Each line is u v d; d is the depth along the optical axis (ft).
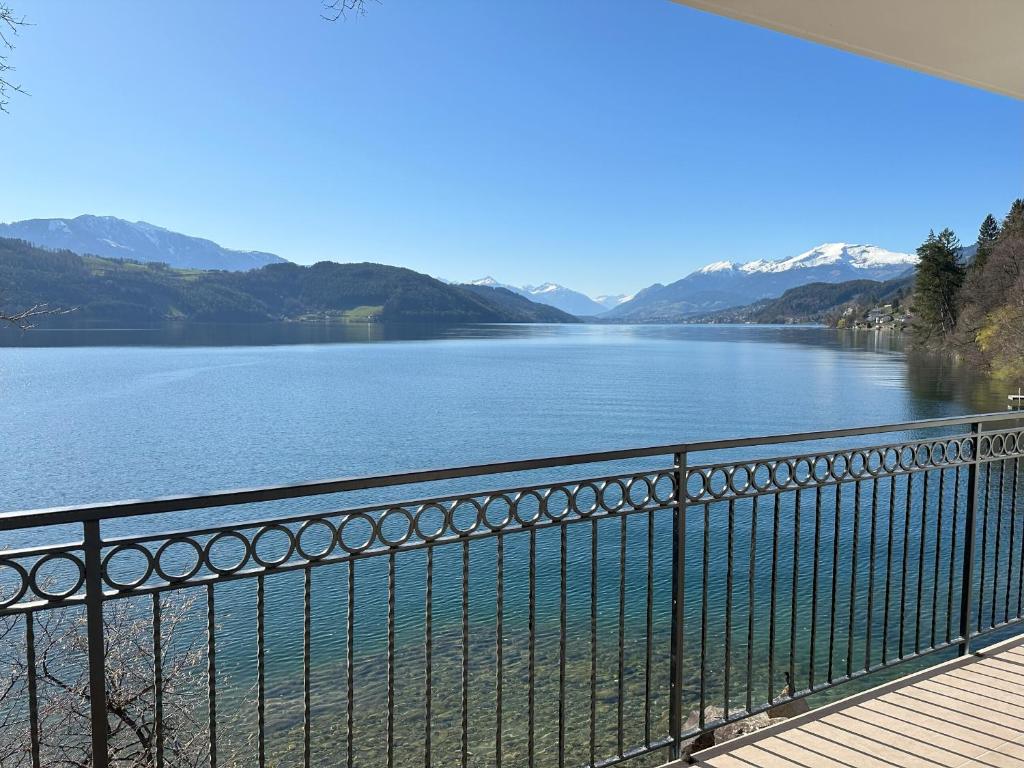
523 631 32.58
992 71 10.46
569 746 22.20
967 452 10.11
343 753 22.88
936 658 25.93
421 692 26.63
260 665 5.46
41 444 114.42
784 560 40.42
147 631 19.17
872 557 9.35
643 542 47.50
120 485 87.45
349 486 5.44
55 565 33.01
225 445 114.52
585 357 337.72
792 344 427.33
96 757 4.70
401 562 44.80
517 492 6.60
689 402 164.04
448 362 302.04
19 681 15.94
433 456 104.99
